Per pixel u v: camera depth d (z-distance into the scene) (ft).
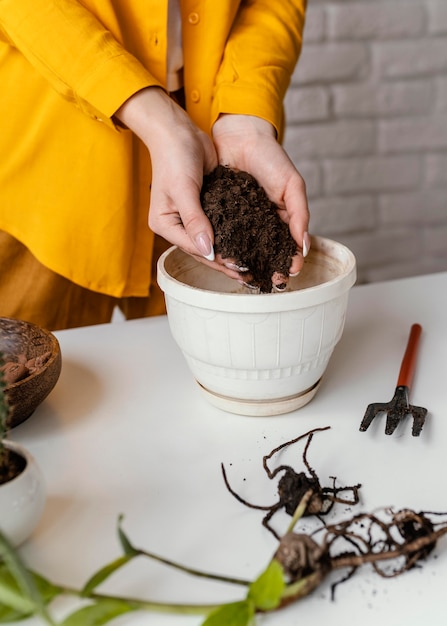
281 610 2.11
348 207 6.54
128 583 2.18
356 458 2.59
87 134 3.60
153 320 3.48
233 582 2.11
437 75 6.28
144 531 2.34
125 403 2.90
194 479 2.52
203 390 2.88
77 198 3.71
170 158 2.98
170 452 2.64
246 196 2.92
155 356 3.20
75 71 3.17
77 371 3.11
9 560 1.85
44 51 3.20
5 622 2.04
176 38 3.66
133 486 2.50
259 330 2.62
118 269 3.86
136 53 3.59
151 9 3.47
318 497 2.35
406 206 6.65
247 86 3.41
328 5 5.91
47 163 3.68
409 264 6.87
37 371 2.71
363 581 2.18
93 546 2.29
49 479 2.54
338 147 6.32
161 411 2.86
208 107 3.71
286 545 2.10
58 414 2.85
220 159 3.33
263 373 2.71
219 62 3.62
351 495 2.44
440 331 3.31
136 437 2.72
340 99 6.18
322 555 2.12
